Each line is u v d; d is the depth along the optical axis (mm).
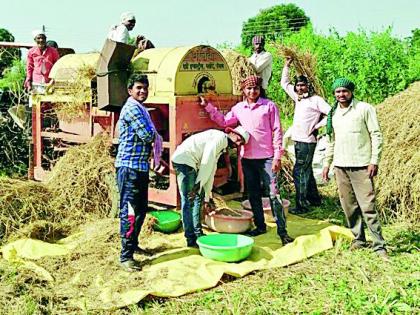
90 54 8664
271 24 37281
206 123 7379
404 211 7527
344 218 7672
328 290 5227
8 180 7633
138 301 4988
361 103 6059
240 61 9133
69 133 8766
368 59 14828
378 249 6137
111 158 7695
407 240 6699
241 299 5074
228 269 5645
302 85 7840
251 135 6477
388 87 14914
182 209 6250
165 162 7531
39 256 6129
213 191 7754
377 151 5953
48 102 9102
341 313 4770
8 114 10953
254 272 5715
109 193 7402
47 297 5035
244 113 6527
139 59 7574
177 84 7070
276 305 4969
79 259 5969
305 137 7824
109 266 5691
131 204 5586
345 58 15320
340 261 6043
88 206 7441
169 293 5137
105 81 7285
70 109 8336
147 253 6082
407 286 5305
